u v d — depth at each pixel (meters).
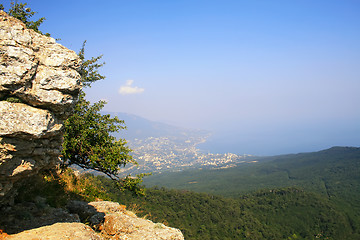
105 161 12.27
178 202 67.94
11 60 4.34
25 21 9.28
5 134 4.20
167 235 7.24
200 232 59.38
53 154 5.80
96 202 8.79
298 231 84.19
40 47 4.82
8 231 5.16
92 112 13.35
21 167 4.73
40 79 4.64
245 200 99.38
